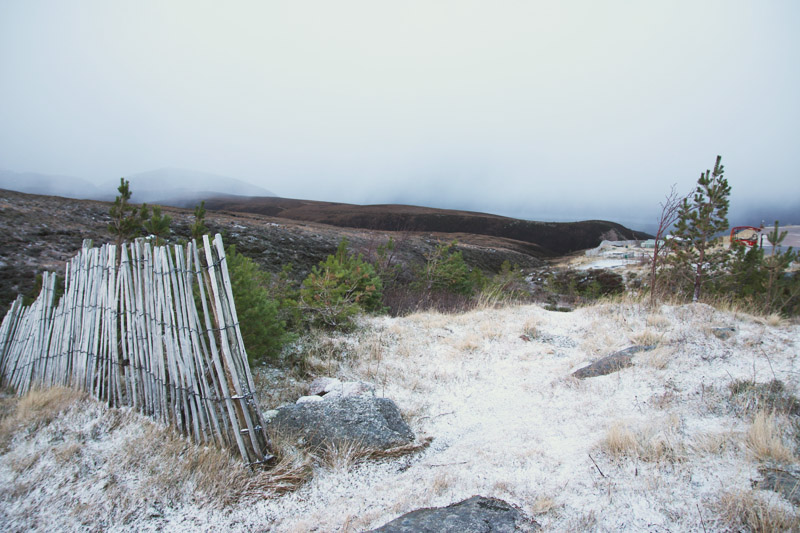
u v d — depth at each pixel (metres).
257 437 3.83
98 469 3.55
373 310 9.76
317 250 31.36
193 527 3.03
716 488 2.71
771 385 4.21
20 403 4.58
